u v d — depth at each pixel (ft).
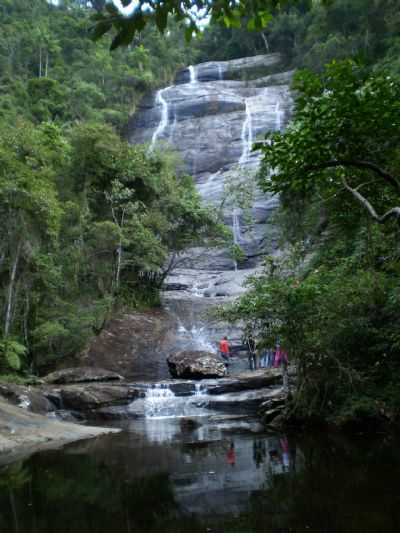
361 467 20.20
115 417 40.55
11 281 49.32
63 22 215.31
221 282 88.79
